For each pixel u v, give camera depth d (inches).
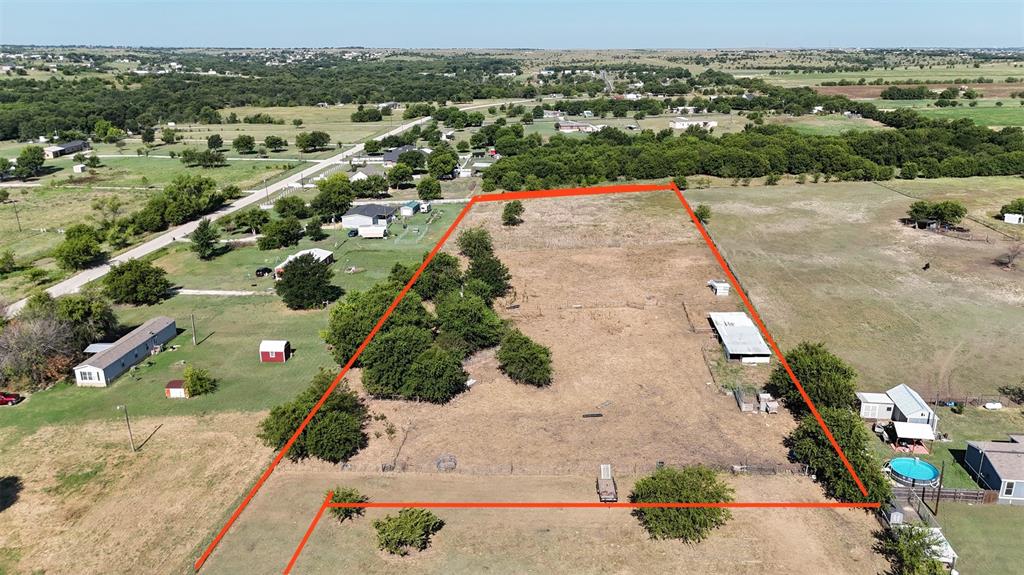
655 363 2751.0
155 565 1679.4
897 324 3056.1
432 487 1975.9
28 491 1967.3
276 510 1877.5
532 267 3991.1
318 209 5022.1
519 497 1924.2
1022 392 2452.0
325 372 2669.8
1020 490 1843.0
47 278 3831.2
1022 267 3779.5
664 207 5305.1
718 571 1631.4
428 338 2642.7
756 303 3346.5
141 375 2674.7
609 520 1822.1
